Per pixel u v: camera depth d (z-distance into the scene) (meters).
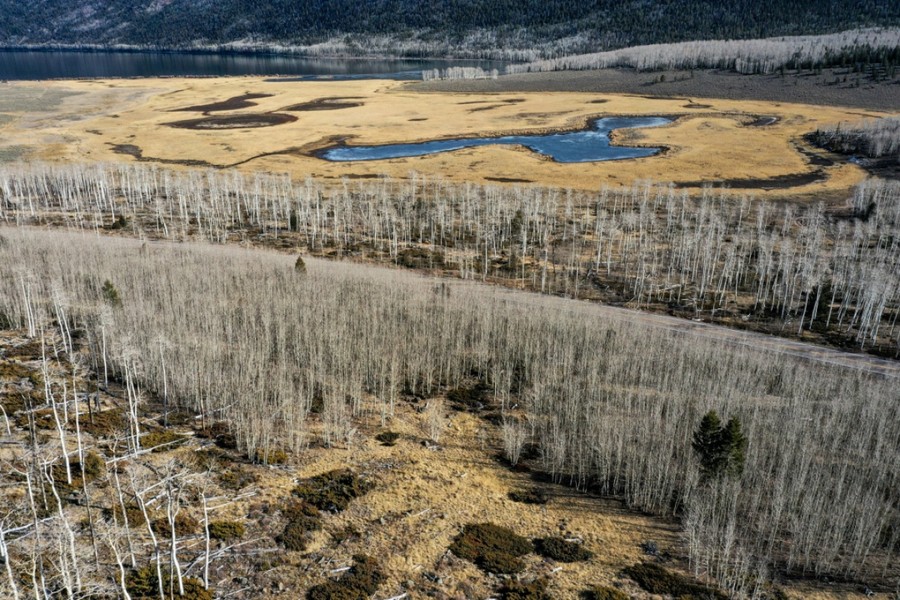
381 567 48.09
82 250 113.56
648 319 102.06
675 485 59.47
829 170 195.12
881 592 47.31
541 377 78.88
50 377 68.44
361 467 61.31
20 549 45.75
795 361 86.12
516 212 147.00
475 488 58.88
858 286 105.56
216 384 71.62
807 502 53.75
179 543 49.16
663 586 46.75
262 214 162.50
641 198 169.62
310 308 91.06
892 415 69.44
